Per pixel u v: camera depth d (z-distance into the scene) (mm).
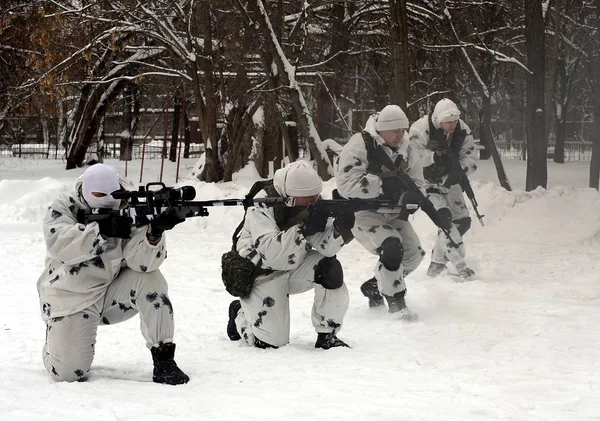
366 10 22562
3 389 5133
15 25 23188
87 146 28797
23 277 9867
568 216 13289
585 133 50719
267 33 19062
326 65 23344
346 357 6051
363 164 7609
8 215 15570
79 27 21516
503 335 6859
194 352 6301
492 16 24344
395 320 7469
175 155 33812
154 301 5371
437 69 24328
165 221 5074
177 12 20312
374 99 25875
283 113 23094
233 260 6348
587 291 9055
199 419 4504
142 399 4918
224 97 21438
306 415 4586
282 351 6281
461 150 9719
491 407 4730
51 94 21891
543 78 18578
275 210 6195
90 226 5086
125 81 27266
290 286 6469
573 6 24312
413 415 4562
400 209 7492
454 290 9070
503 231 13312
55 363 5359
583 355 6148
